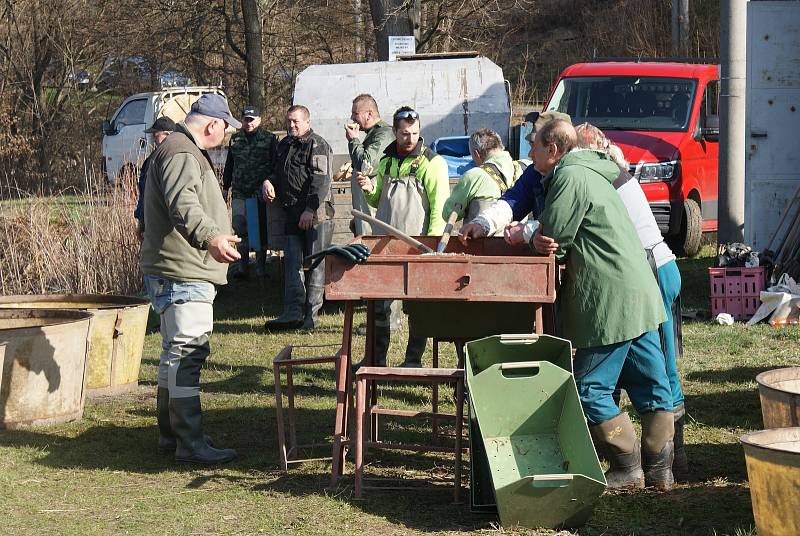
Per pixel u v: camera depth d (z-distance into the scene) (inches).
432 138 499.5
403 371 198.2
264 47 1019.9
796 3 407.5
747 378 291.1
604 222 189.6
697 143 506.6
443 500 197.2
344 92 505.4
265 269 497.0
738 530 173.0
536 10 1179.3
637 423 248.1
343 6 1019.3
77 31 1045.2
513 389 191.3
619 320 189.6
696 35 942.4
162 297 225.5
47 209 483.2
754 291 377.1
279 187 376.2
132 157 724.0
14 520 187.3
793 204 411.2
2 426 251.1
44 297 312.2
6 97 1023.6
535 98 1054.4
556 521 177.6
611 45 1061.8
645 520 182.1
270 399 283.0
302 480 210.8
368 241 232.4
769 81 414.0
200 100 225.6
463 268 191.8
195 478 213.8
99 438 246.7
